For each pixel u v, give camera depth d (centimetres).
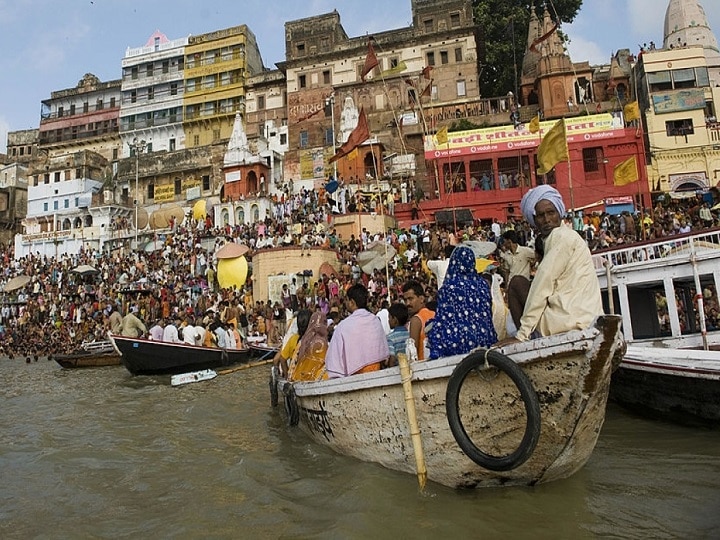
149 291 2659
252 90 5525
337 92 4800
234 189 4469
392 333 704
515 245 729
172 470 643
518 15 4803
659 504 472
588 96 4075
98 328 2856
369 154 3981
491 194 3312
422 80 4659
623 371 870
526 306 471
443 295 542
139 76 6078
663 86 3672
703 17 4662
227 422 907
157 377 1563
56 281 3859
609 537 413
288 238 3014
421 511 469
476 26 4569
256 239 3356
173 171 5222
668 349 897
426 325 723
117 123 6069
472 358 465
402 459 557
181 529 466
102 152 6147
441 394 502
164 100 5906
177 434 833
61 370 1934
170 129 5850
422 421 520
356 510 476
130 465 673
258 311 2548
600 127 3222
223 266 2945
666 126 3534
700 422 767
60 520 502
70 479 625
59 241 4991
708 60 4519
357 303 708
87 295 3309
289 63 5062
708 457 611
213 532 456
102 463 687
